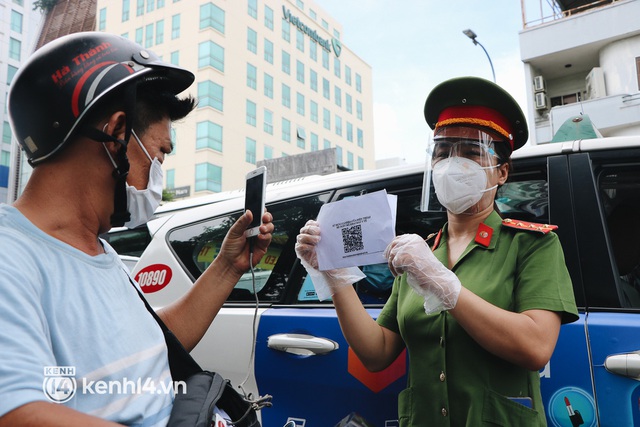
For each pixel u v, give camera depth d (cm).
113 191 103
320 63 4219
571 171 176
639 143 173
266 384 196
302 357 189
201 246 242
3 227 87
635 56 1398
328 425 179
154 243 254
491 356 126
